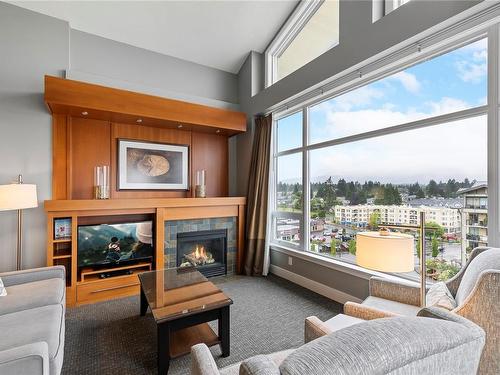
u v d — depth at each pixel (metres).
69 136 3.16
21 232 2.90
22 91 2.95
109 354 1.97
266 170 3.85
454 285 1.70
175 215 3.49
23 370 1.10
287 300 2.96
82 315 2.58
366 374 0.53
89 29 3.34
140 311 2.62
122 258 3.17
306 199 3.49
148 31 3.50
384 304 1.84
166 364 1.73
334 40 3.10
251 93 4.12
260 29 3.70
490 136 1.86
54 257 2.76
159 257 3.34
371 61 2.48
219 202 3.79
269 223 3.83
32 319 1.62
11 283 2.09
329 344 0.59
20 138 2.93
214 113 3.71
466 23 1.88
